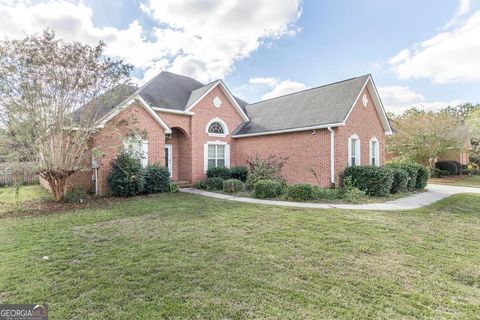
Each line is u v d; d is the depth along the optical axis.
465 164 30.44
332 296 3.53
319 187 12.59
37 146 9.76
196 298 3.45
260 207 9.50
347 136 14.05
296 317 3.06
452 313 3.20
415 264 4.63
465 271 4.38
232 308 3.23
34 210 9.06
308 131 14.59
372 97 16.39
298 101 17.47
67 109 10.27
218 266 4.43
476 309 3.28
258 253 5.05
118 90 11.23
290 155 15.49
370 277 4.11
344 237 6.08
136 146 12.73
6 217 8.07
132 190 11.95
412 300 3.47
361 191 11.77
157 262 4.58
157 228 6.75
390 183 12.35
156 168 13.20
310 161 14.47
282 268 4.39
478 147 28.14
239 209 9.12
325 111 14.47
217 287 3.73
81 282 3.87
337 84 16.31
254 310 3.20
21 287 3.72
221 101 18.33
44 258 4.77
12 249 5.24
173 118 16.09
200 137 17.09
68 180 12.07
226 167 17.11
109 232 6.40
